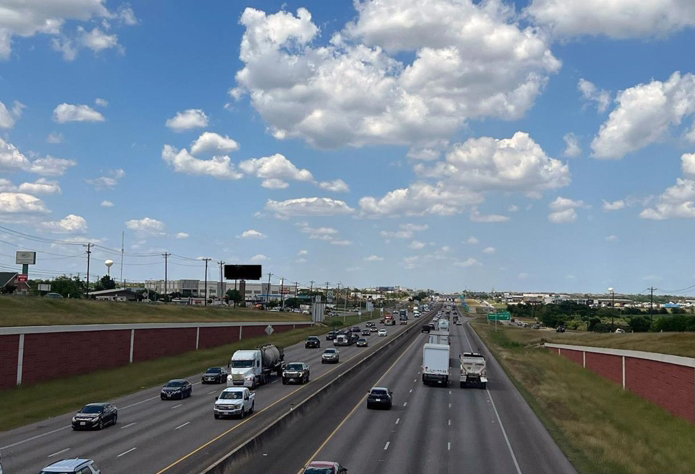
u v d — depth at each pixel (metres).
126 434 39.09
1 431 40.84
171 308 127.81
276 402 53.50
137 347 78.81
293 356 100.56
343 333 128.88
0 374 53.47
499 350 120.62
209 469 26.31
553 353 115.94
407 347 121.31
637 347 83.50
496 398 60.69
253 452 32.94
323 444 36.72
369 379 72.94
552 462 34.47
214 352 97.00
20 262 137.62
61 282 150.75
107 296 165.50
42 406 50.06
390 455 34.56
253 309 182.75
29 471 29.11
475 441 39.62
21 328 56.25
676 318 144.00
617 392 66.62
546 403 58.59
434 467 32.28
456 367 92.25
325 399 54.88
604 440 41.91
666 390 53.69
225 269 171.12
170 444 35.66
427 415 49.31
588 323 190.38
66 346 63.44
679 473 34.47
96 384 62.59
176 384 56.75
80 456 32.50
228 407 44.75
